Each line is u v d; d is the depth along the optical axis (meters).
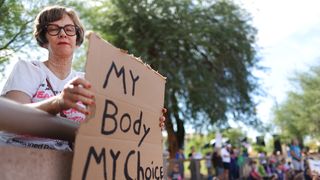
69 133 1.60
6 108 1.25
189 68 18.58
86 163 1.49
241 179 15.59
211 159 14.19
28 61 1.91
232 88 20.06
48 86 1.92
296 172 16.62
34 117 1.37
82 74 2.07
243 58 20.03
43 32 1.95
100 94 1.59
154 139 2.12
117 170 1.68
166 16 18.27
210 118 19.02
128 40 17.16
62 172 1.51
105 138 1.61
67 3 9.30
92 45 1.54
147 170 1.99
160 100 2.25
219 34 19.11
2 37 8.34
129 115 1.82
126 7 17.62
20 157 1.34
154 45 18.41
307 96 28.41
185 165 13.68
